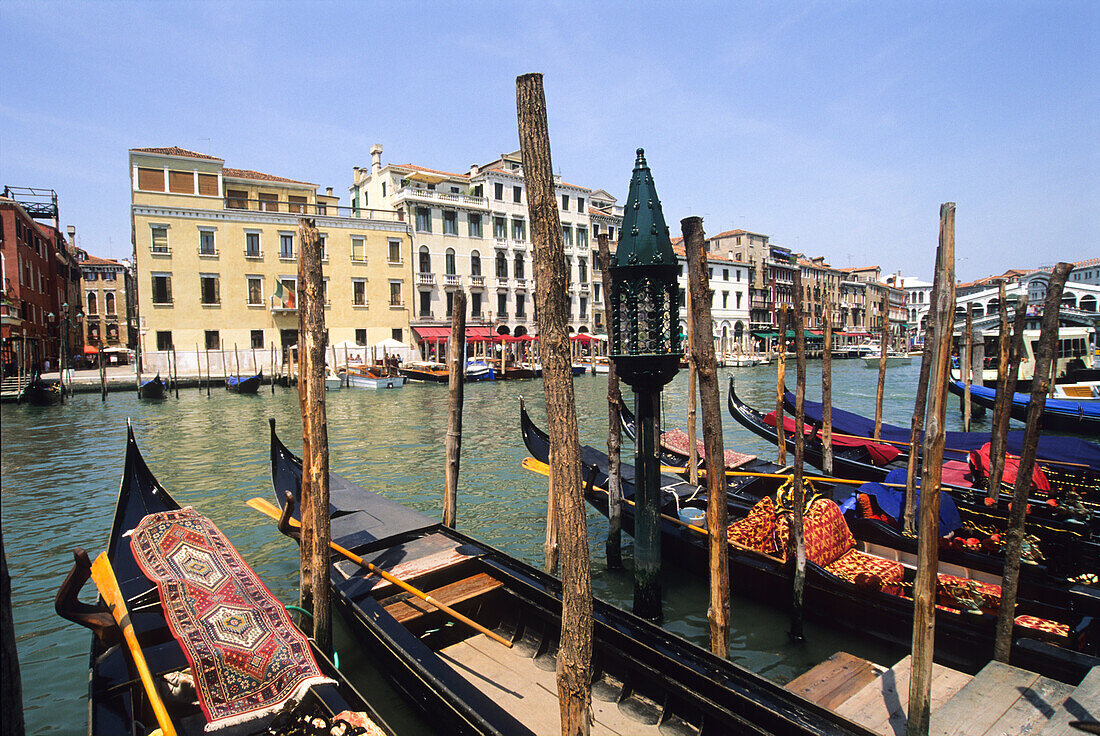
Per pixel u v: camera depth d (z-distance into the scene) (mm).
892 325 71062
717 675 3617
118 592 3803
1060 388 17625
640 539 5566
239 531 8461
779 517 5926
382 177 40156
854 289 68750
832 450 9484
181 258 30625
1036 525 5793
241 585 3990
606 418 19641
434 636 4906
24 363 28078
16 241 26891
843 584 5133
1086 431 14727
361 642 4863
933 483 3162
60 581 7004
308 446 5035
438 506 9742
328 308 34531
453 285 38500
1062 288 4258
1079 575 5031
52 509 9852
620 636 4137
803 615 5348
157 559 3951
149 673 3357
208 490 10695
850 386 32531
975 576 5379
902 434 10430
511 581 5203
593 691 4211
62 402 23719
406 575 5270
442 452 14039
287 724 3443
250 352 32281
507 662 4742
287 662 3639
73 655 5422
